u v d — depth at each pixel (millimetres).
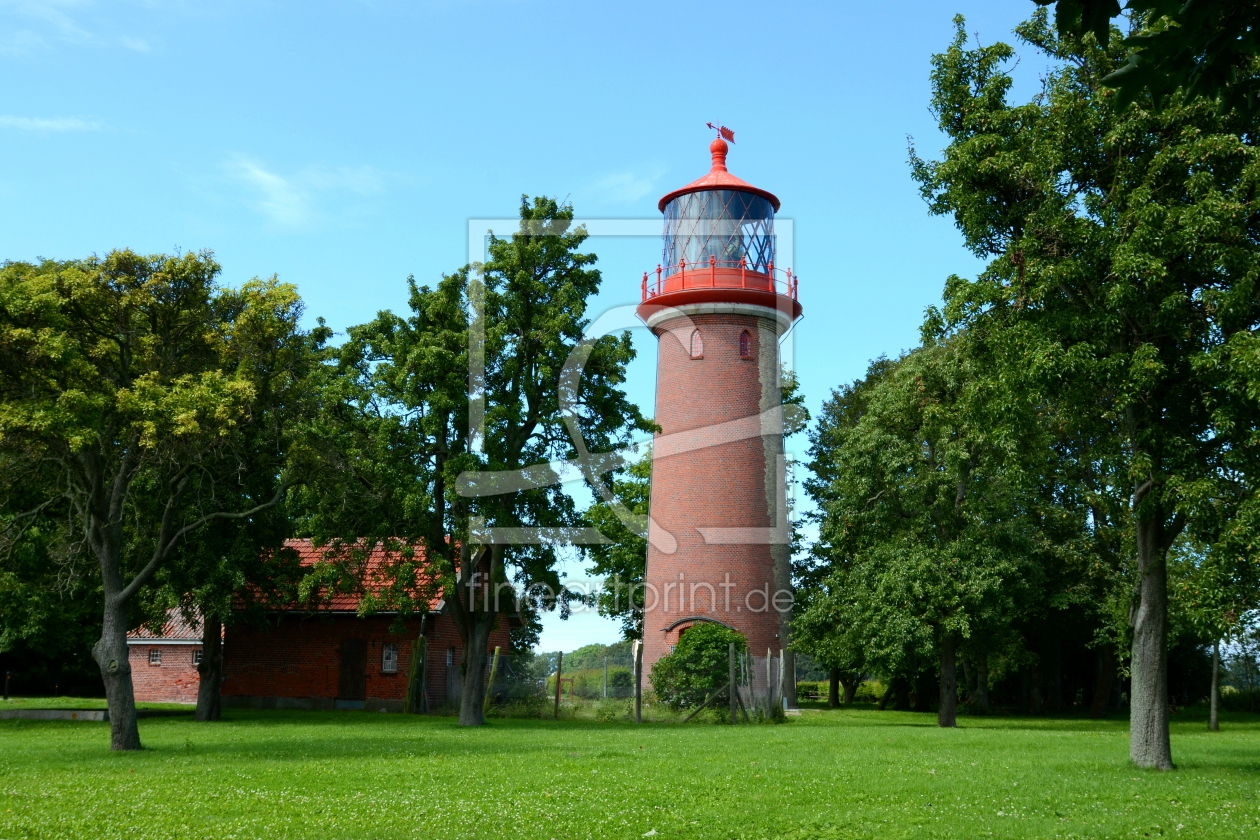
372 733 23266
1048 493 35000
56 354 16234
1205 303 14961
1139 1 6148
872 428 32906
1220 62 6477
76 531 21828
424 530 25281
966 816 11023
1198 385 15562
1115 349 15883
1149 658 16188
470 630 26797
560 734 23375
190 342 19516
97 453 18172
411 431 25484
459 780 13781
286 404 20281
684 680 30766
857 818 10828
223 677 36500
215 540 27406
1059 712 44094
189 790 12742
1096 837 9914
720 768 15344
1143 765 15883
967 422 20828
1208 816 11133
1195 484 14594
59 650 35062
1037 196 16297
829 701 52188
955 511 31312
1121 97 6641
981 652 33094
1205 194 14797
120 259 18359
